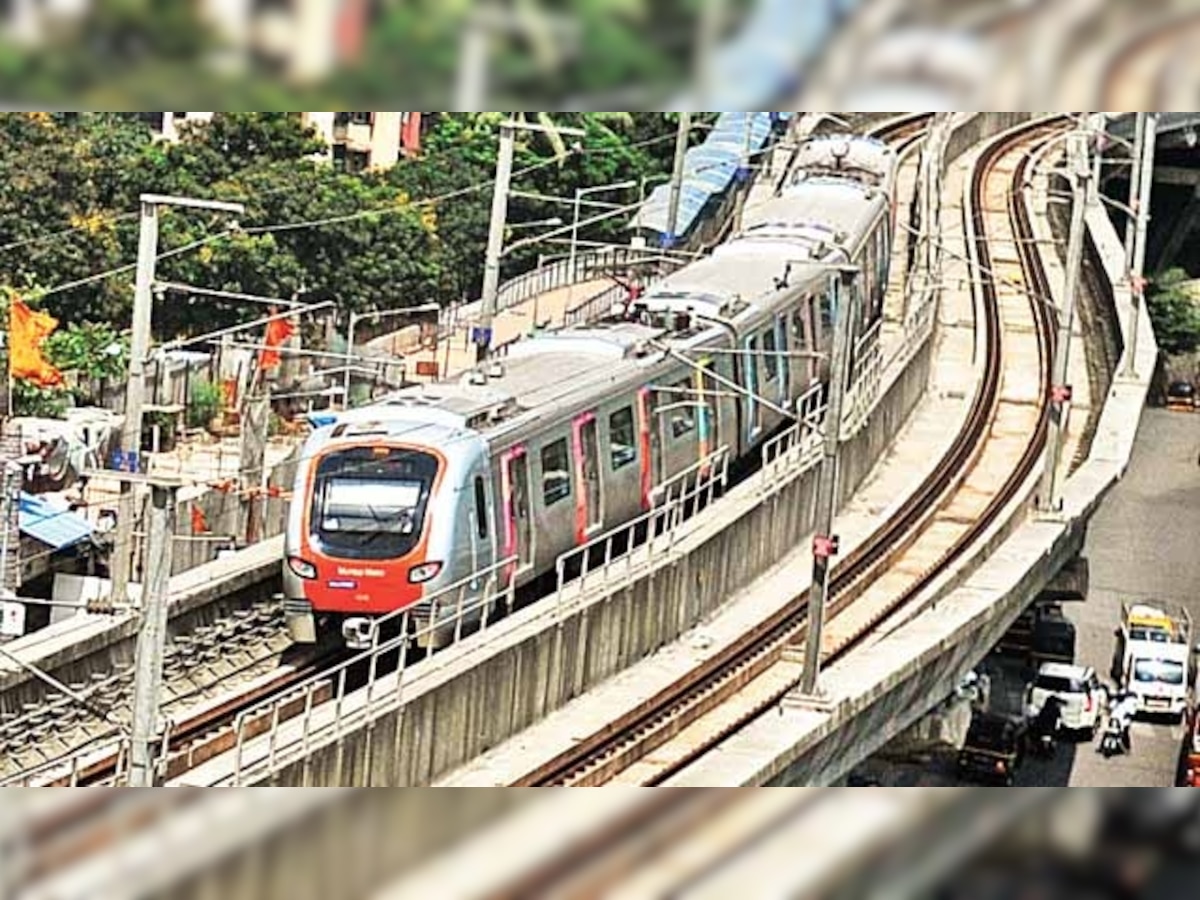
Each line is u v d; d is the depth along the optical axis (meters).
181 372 97.12
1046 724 101.44
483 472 64.94
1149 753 103.75
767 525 82.12
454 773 59.34
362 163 130.25
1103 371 126.44
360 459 64.12
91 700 63.28
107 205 108.38
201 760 57.12
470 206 126.75
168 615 67.06
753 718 67.06
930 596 82.06
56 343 97.50
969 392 116.81
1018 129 192.12
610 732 63.75
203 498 81.00
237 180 111.88
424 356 113.62
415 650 64.69
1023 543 90.62
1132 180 149.75
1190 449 158.62
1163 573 134.25
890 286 133.75
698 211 134.25
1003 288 141.50
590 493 72.19
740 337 84.69
